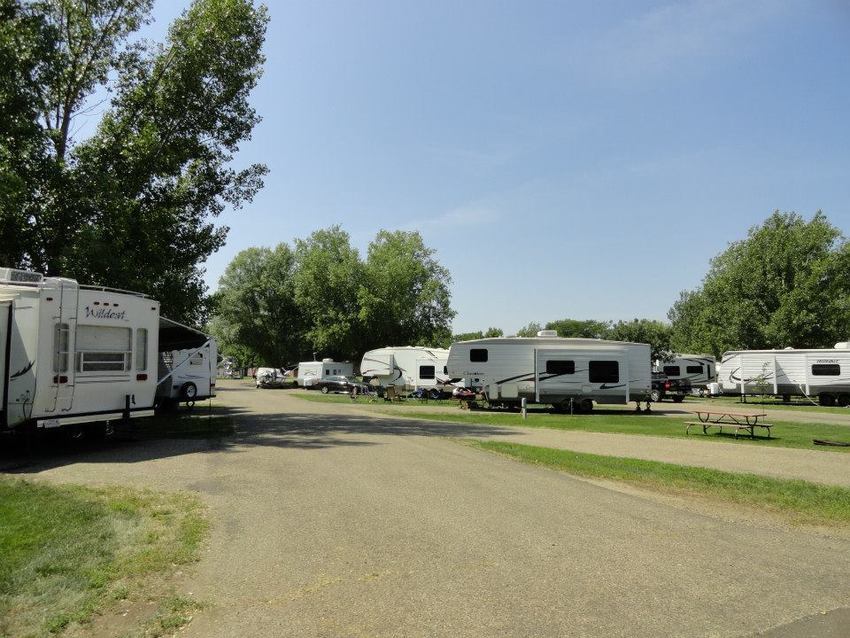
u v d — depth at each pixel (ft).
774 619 13.73
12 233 47.62
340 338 181.88
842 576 16.76
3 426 34.35
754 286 146.00
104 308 37.78
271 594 14.70
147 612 13.62
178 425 53.21
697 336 178.19
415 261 201.36
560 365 85.35
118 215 50.14
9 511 21.30
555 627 13.05
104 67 57.82
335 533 19.76
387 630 12.80
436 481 28.63
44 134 48.73
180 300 59.47
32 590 14.48
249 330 219.61
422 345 191.83
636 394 84.99
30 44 48.73
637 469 33.76
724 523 22.54
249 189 66.49
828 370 103.65
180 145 58.95
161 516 21.30
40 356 34.09
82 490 25.16
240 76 61.36
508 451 39.96
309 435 46.70
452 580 15.78
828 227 144.15
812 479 32.22
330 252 209.56
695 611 14.08
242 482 27.48
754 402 115.55
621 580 16.03
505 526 21.03
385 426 56.29
